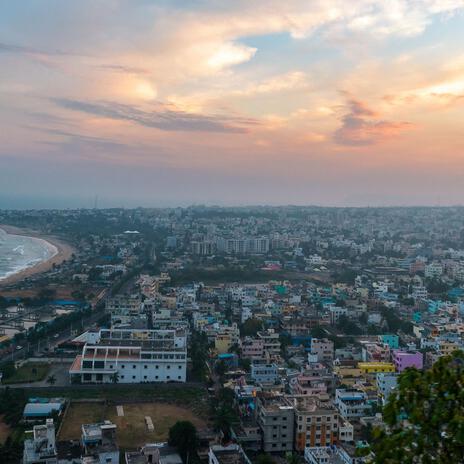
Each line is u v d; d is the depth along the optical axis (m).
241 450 107.94
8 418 132.38
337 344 199.50
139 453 109.50
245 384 152.12
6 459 109.62
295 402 127.25
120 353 172.50
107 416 138.62
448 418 27.06
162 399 151.62
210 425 132.38
